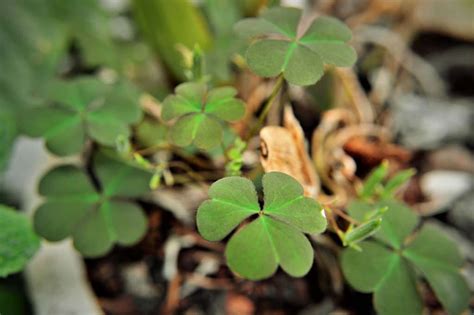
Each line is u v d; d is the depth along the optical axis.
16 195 0.23
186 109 0.19
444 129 0.26
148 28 0.24
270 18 0.20
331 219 0.20
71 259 0.22
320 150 0.23
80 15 0.27
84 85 0.22
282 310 0.22
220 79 0.24
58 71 0.27
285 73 0.18
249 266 0.17
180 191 0.23
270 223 0.17
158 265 0.23
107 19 0.27
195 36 0.24
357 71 0.27
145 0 0.23
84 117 0.21
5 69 0.26
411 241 0.20
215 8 0.25
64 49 0.27
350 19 0.28
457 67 0.29
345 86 0.24
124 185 0.21
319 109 0.24
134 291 0.22
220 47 0.24
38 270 0.22
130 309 0.22
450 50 0.30
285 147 0.20
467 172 0.25
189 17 0.23
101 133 0.21
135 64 0.27
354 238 0.19
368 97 0.26
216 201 0.17
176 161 0.23
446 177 0.25
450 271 0.20
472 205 0.24
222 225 0.17
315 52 0.19
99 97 0.22
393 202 0.21
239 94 0.24
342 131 0.24
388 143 0.25
